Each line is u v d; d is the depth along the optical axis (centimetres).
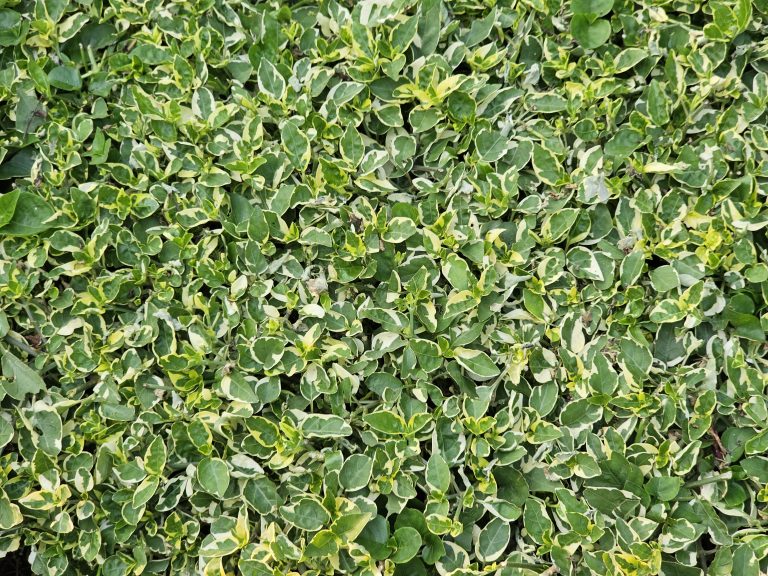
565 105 82
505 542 74
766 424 74
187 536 76
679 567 73
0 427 76
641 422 75
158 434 77
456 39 85
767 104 81
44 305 80
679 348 77
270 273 80
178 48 85
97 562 76
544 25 86
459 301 77
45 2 84
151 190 81
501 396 79
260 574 72
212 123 82
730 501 74
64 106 83
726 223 78
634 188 81
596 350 77
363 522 72
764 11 83
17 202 79
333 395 76
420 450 77
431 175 83
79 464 76
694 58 82
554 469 75
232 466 75
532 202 80
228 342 78
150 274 79
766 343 77
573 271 79
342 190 80
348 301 80
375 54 82
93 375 79
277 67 83
